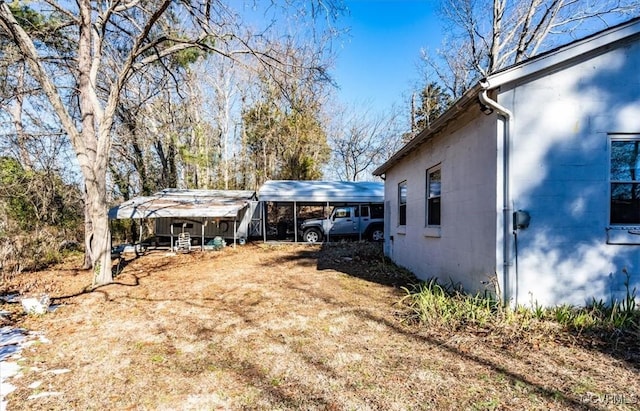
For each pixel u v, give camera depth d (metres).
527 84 4.57
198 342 4.09
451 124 6.06
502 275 4.57
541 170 4.57
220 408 2.66
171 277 8.56
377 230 15.91
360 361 3.43
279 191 16.34
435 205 7.04
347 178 27.84
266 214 18.09
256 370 3.30
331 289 6.74
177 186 21.88
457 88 19.81
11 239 10.09
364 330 4.32
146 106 16.75
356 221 15.85
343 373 3.18
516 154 4.57
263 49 7.80
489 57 15.94
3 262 9.04
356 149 27.66
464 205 5.57
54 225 13.13
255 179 26.58
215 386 3.01
